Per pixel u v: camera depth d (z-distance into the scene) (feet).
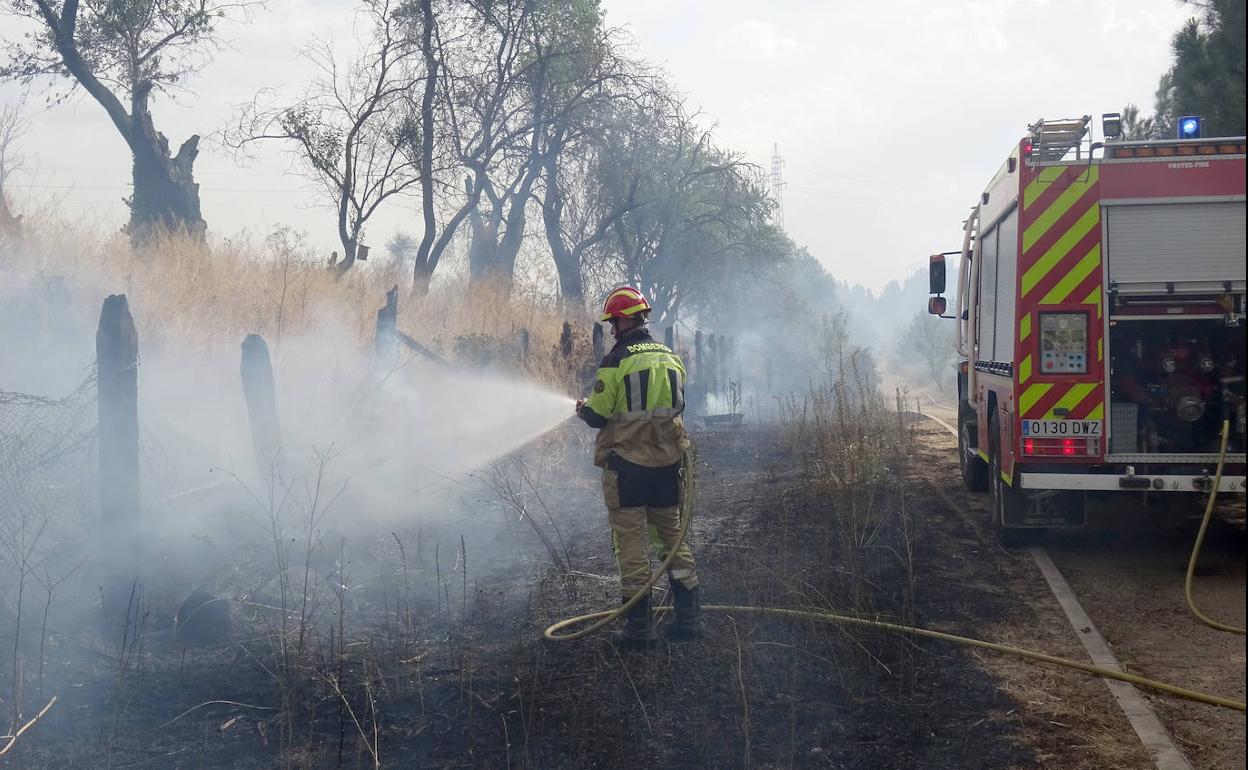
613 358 19.70
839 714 15.99
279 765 14.02
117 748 14.37
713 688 17.03
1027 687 17.46
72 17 67.92
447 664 17.92
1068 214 26.53
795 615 19.76
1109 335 26.48
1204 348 27.73
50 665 16.71
